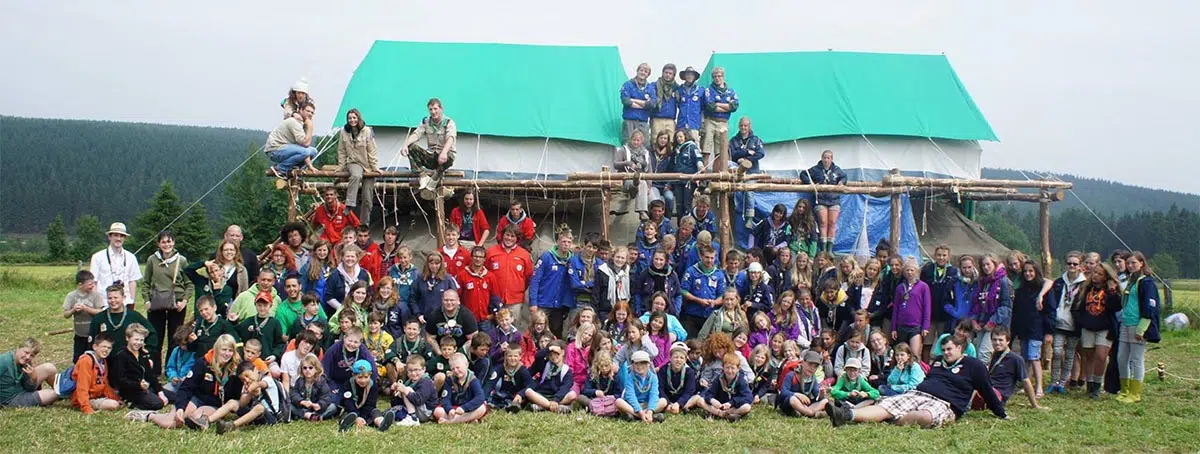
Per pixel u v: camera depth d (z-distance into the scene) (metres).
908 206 17.39
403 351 11.21
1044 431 10.14
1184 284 48.06
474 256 12.64
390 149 17.05
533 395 10.82
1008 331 11.87
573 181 14.55
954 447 9.43
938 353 11.20
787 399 10.80
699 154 15.45
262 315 11.09
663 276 12.70
